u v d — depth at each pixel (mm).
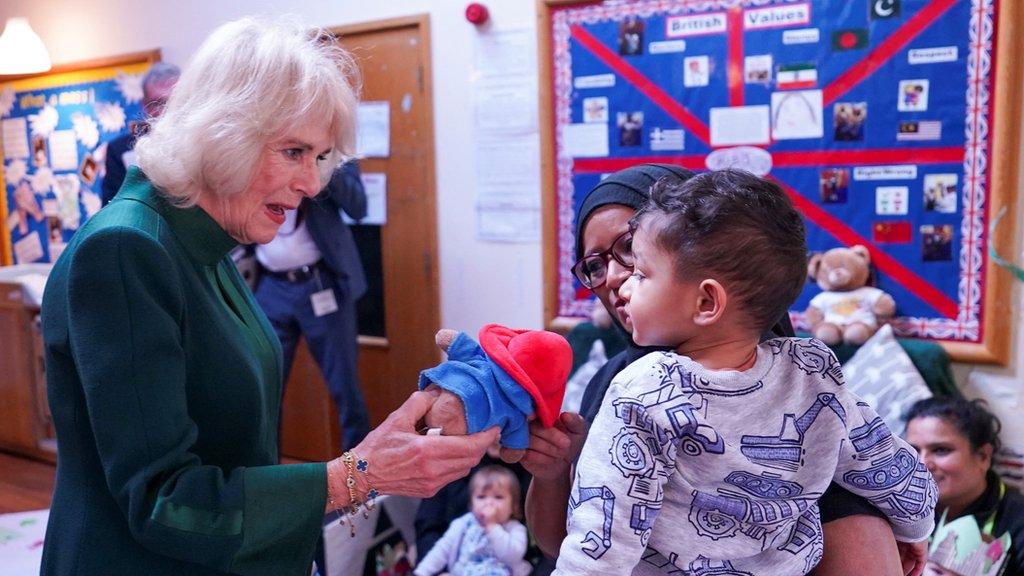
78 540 1114
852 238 2875
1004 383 2707
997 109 2596
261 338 1292
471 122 3486
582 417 1301
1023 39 2535
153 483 1029
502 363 1133
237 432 1161
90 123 4719
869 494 1070
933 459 2359
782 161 2939
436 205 3625
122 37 4469
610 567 927
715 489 958
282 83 1109
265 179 1142
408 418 1107
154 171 1117
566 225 3318
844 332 2783
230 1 4031
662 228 969
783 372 985
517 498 2596
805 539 1005
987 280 2688
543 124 3287
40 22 4809
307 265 3395
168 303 1067
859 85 2789
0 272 4348
